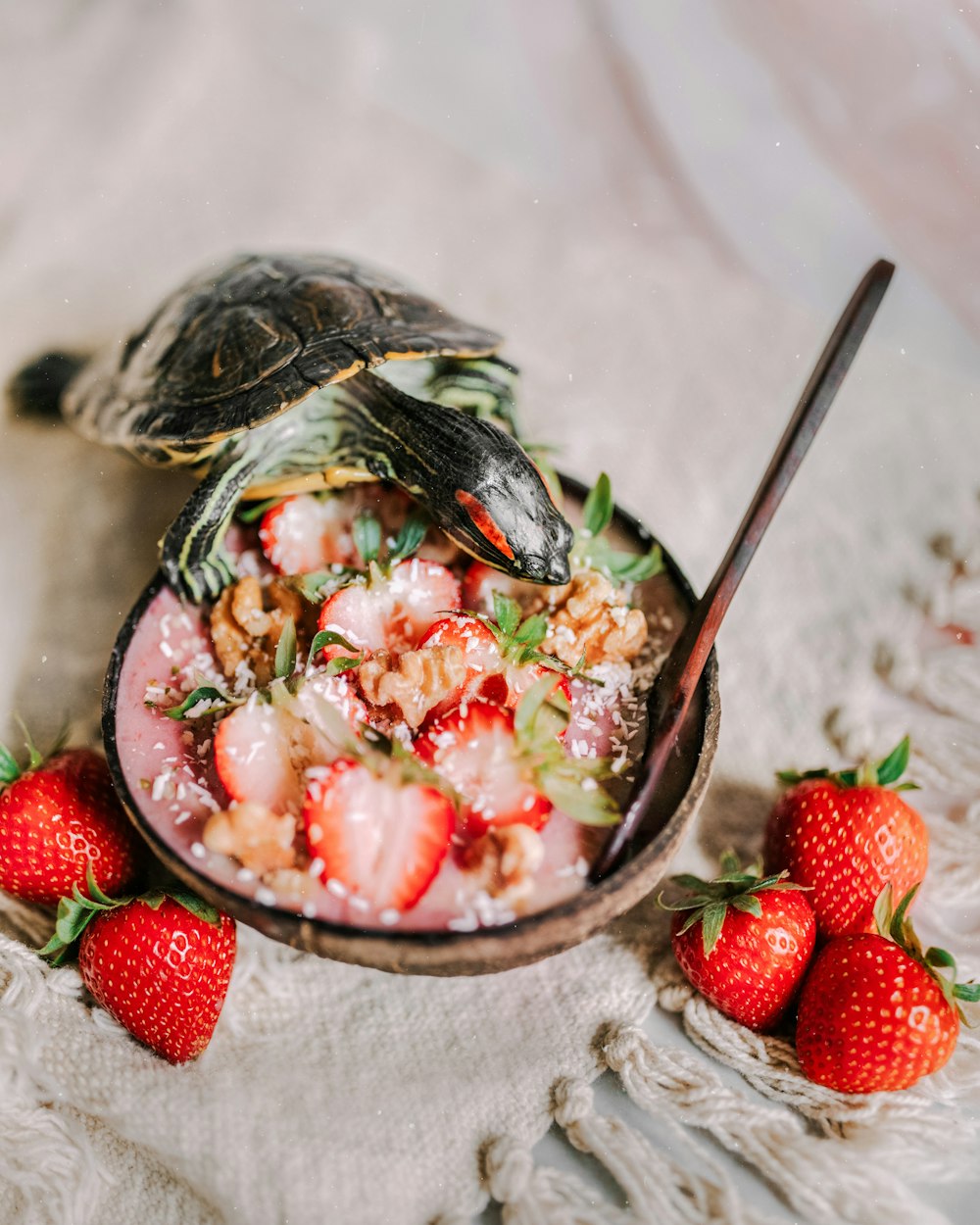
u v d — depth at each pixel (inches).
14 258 20.4
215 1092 12.8
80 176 21.9
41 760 13.8
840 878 13.1
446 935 11.1
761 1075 12.9
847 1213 12.1
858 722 15.8
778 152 21.7
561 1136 12.8
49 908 13.8
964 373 20.3
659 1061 12.9
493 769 11.7
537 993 13.6
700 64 21.7
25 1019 13.0
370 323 14.2
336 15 24.2
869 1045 12.1
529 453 15.0
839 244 21.3
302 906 11.4
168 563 13.6
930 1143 12.5
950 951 14.0
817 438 18.8
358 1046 13.3
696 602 13.4
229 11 24.5
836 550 17.6
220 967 12.7
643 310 20.6
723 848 14.8
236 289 15.4
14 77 23.1
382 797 11.4
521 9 22.8
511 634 12.5
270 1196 12.2
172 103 23.4
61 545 16.9
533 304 20.5
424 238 21.6
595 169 23.0
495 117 23.5
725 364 19.8
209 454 14.2
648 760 12.0
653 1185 12.1
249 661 13.1
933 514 17.9
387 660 12.4
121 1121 12.7
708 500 18.1
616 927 14.0
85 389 16.3
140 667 13.0
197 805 12.0
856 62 20.5
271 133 23.3
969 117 20.3
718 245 21.9
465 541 13.4
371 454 14.2
